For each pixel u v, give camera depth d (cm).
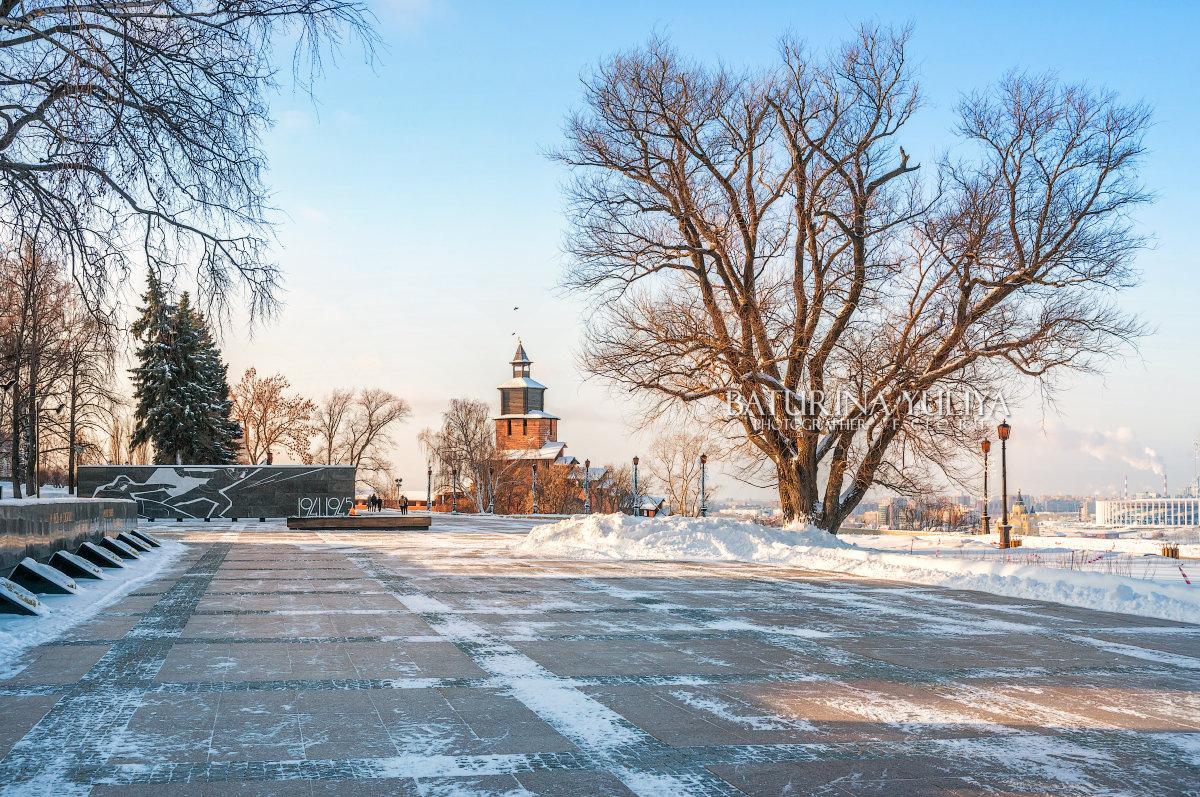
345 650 963
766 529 2552
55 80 943
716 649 1007
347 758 577
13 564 1316
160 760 564
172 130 1002
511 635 1085
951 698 775
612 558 2383
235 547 2684
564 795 512
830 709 729
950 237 2577
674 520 2678
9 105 956
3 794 496
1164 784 545
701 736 643
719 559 2364
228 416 6850
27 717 665
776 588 1688
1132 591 1436
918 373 2650
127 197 1042
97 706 702
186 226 1100
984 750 614
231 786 518
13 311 1684
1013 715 715
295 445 7919
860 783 540
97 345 1160
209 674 829
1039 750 615
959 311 2608
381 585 1641
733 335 2728
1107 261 2464
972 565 1784
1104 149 2462
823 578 1886
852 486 2847
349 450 8475
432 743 614
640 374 2677
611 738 634
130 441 6031
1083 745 629
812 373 2725
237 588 1559
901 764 580
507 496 9562
